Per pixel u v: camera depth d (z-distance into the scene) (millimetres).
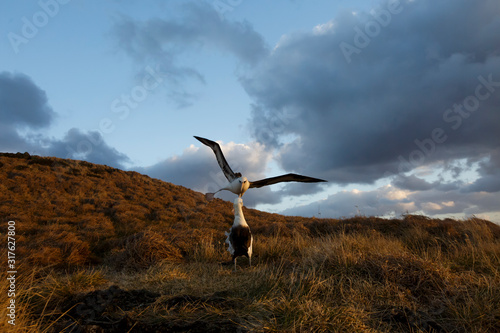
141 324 3438
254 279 5293
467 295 4559
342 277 5113
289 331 3332
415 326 3752
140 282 5473
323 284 4855
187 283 5105
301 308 3725
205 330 3396
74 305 3996
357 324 3561
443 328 3742
